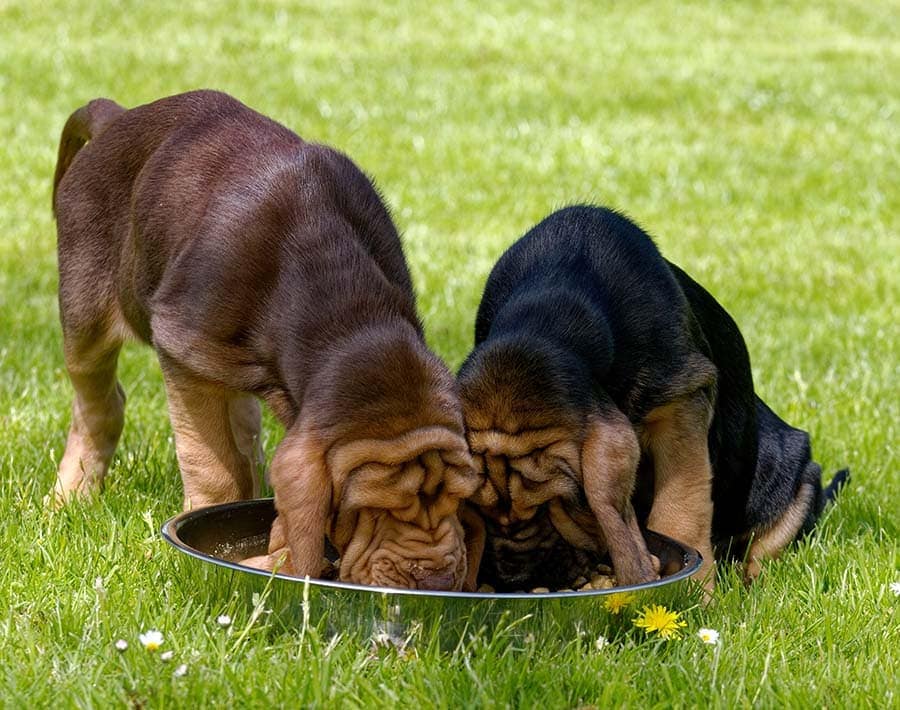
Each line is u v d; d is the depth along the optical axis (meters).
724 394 7.02
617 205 17.64
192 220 6.50
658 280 6.39
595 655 5.20
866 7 36.44
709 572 6.32
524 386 5.47
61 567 6.09
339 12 30.25
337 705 4.78
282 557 5.32
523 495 5.42
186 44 26.12
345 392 5.27
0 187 16.81
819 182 19.62
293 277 5.99
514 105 23.31
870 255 15.77
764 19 34.06
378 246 6.46
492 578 5.59
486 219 16.45
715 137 22.11
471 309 12.52
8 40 25.41
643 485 6.77
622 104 23.94
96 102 7.98
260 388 6.07
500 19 30.97
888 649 5.56
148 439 8.47
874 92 26.30
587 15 32.44
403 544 5.13
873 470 8.50
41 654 5.13
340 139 20.31
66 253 7.34
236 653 5.20
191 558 5.54
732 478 7.09
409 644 5.11
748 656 5.40
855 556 6.78
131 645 5.15
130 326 7.20
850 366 11.12
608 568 5.70
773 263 15.15
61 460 7.87
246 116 6.97
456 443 5.20
